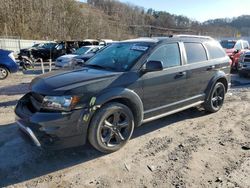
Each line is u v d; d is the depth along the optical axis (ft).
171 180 10.85
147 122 16.25
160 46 15.16
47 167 11.83
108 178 11.02
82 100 11.62
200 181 10.79
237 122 17.99
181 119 18.39
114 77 12.98
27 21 134.31
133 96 13.38
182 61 16.40
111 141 13.19
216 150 13.62
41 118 11.20
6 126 16.51
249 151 13.57
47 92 11.68
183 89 16.48
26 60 52.54
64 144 11.58
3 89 29.17
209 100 18.94
